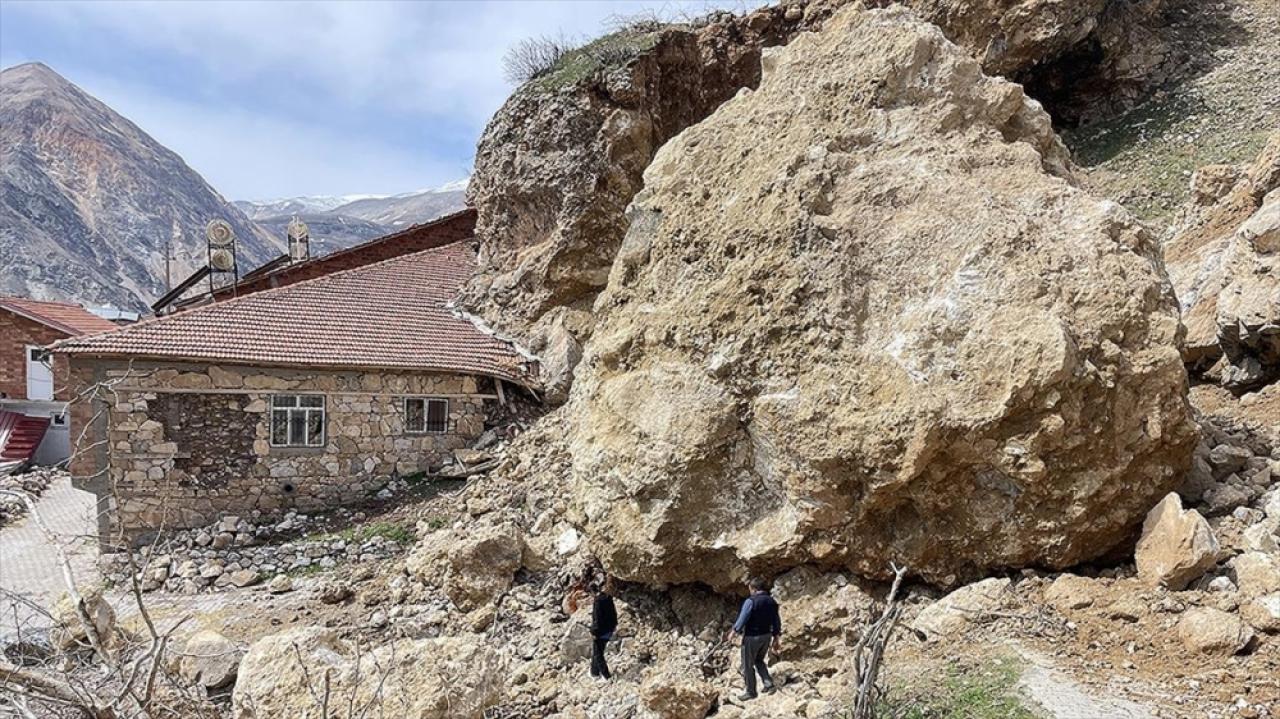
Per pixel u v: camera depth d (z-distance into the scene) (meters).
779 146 10.57
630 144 20.81
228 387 16.19
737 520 9.63
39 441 27.88
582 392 11.96
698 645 9.83
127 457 15.46
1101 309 8.02
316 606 12.51
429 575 12.34
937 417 7.99
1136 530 8.05
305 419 16.86
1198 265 13.00
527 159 21.36
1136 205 18.23
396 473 17.52
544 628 10.68
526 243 21.89
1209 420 9.97
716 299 9.95
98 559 15.02
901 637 7.77
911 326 8.54
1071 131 23.47
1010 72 22.81
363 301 20.19
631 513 10.24
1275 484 8.35
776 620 8.23
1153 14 23.89
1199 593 7.00
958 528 8.40
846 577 8.98
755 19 23.23
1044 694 6.19
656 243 11.31
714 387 9.70
